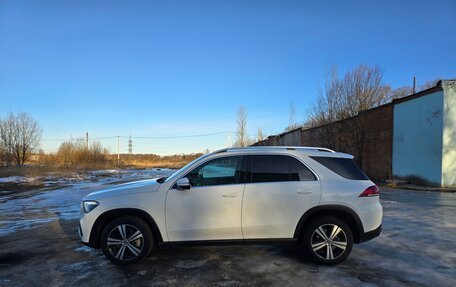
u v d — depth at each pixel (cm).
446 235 694
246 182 523
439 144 1719
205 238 513
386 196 1391
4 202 1317
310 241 516
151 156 11731
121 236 518
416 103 1889
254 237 514
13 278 474
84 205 532
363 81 2600
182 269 502
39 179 2572
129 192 524
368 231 521
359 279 461
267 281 455
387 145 2155
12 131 4750
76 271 500
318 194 516
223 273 485
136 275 480
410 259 543
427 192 1569
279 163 533
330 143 2759
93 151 4984
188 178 530
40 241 682
